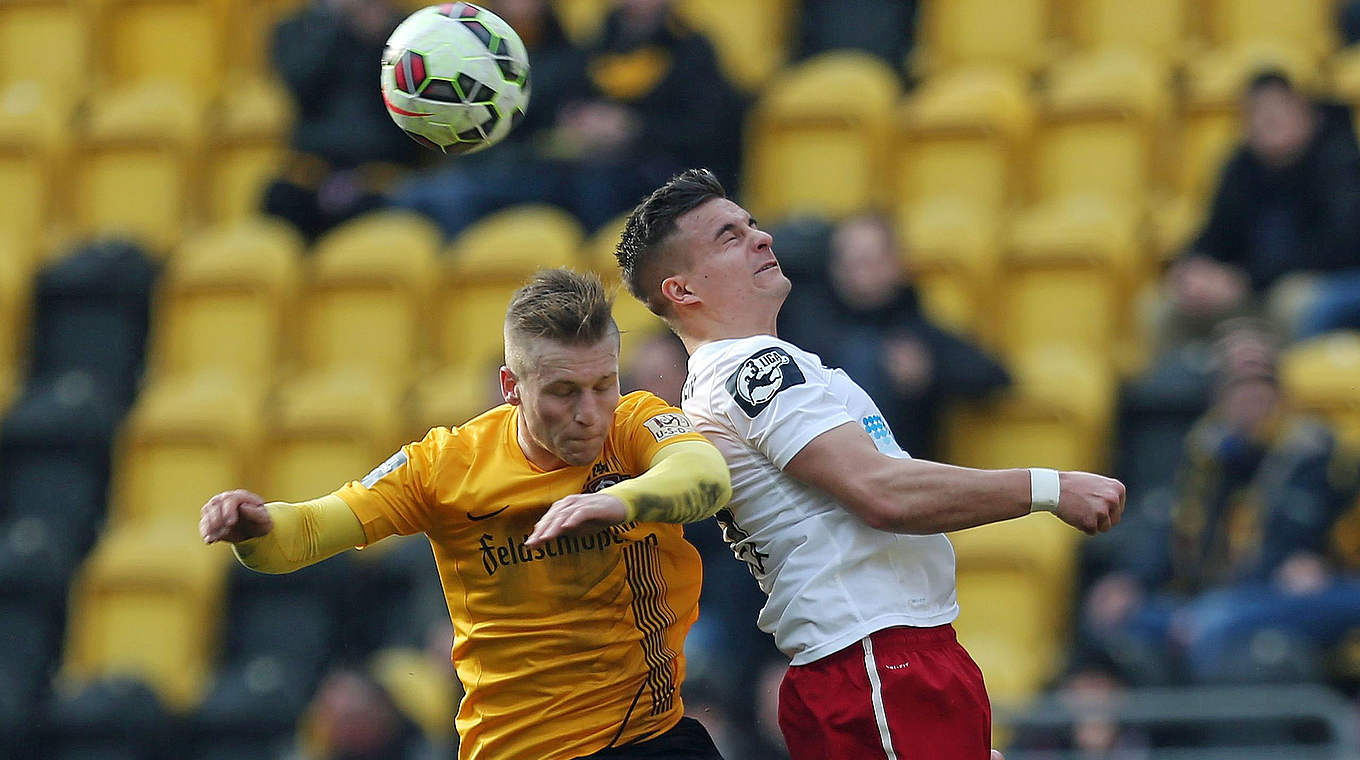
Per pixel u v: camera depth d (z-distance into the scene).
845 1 41.59
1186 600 27.08
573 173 37.38
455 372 36.53
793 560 13.77
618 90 36.12
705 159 35.88
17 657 34.72
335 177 39.41
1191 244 32.03
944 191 37.22
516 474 13.18
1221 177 31.61
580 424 12.72
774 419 13.55
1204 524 27.19
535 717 13.27
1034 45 40.28
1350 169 30.83
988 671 27.39
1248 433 26.98
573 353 12.62
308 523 12.90
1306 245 31.00
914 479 13.10
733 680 26.72
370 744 27.12
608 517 11.87
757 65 40.78
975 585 29.50
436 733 28.45
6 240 42.31
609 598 13.23
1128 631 26.84
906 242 34.41
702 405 14.09
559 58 37.41
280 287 37.97
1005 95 37.53
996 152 36.91
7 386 38.81
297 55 39.28
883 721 13.47
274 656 33.56
